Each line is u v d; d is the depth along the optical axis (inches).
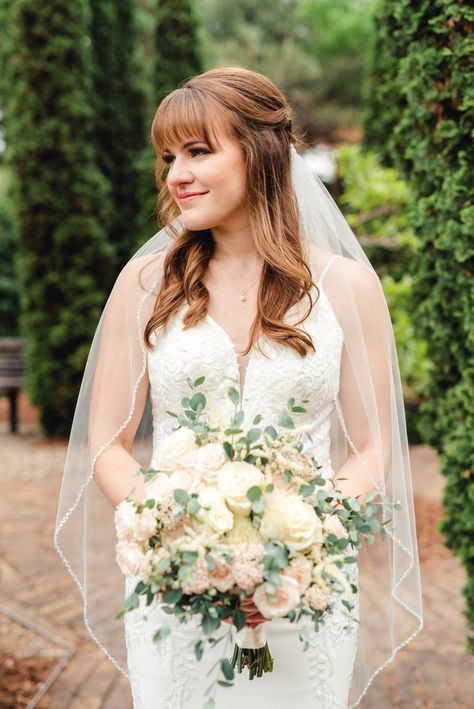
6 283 446.6
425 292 122.1
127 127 374.3
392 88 148.7
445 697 121.7
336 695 74.0
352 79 685.3
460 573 177.5
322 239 84.0
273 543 55.6
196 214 72.9
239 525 57.2
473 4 91.9
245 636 65.1
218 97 72.1
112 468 75.6
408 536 83.7
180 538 56.3
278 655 71.1
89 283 321.1
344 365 79.2
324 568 57.7
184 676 71.6
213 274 78.3
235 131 72.7
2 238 449.7
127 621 76.5
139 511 58.5
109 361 78.5
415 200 114.8
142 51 525.3
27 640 141.2
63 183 315.0
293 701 71.8
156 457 63.5
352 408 79.3
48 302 323.6
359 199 236.2
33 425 382.0
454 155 100.7
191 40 333.7
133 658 75.4
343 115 696.4
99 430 77.5
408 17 103.0
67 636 143.2
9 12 315.9
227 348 73.9
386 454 79.3
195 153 72.8
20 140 310.2
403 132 113.4
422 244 112.3
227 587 55.0
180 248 79.4
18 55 306.3
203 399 64.6
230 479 57.2
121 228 371.9
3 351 350.6
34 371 327.9
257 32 693.9
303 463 60.5
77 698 121.1
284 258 74.9
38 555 189.0
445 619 151.9
